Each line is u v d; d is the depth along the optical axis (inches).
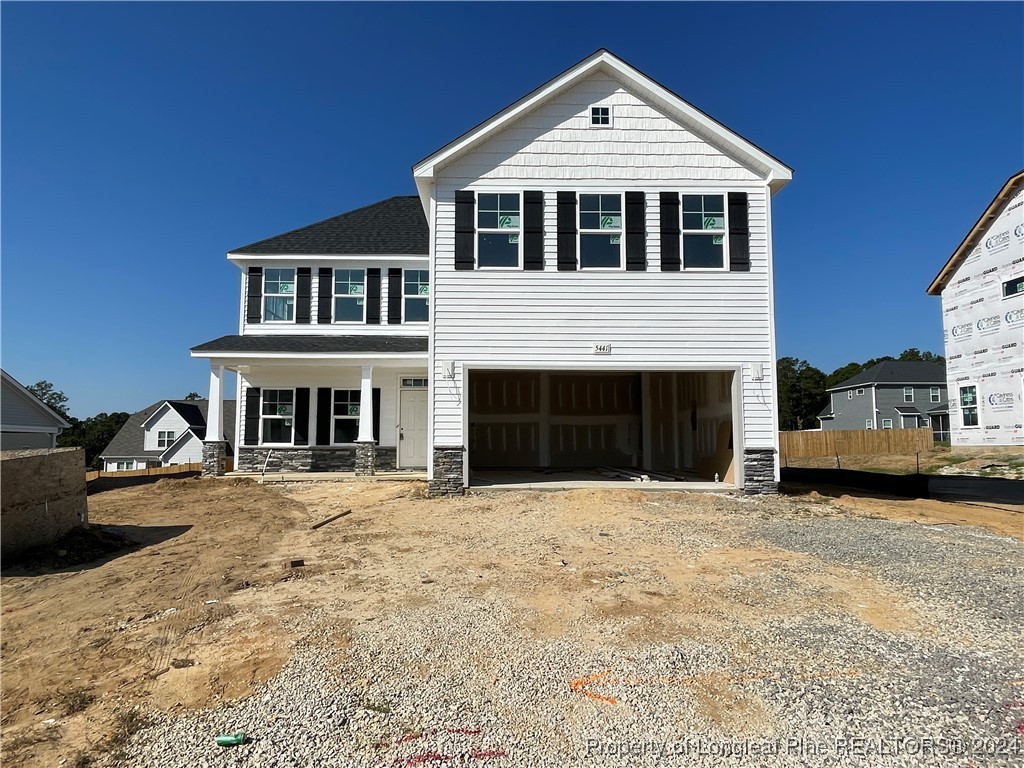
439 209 467.8
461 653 161.0
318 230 724.7
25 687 148.4
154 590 227.9
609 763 112.9
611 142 474.0
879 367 1850.4
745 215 472.4
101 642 176.6
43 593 230.7
